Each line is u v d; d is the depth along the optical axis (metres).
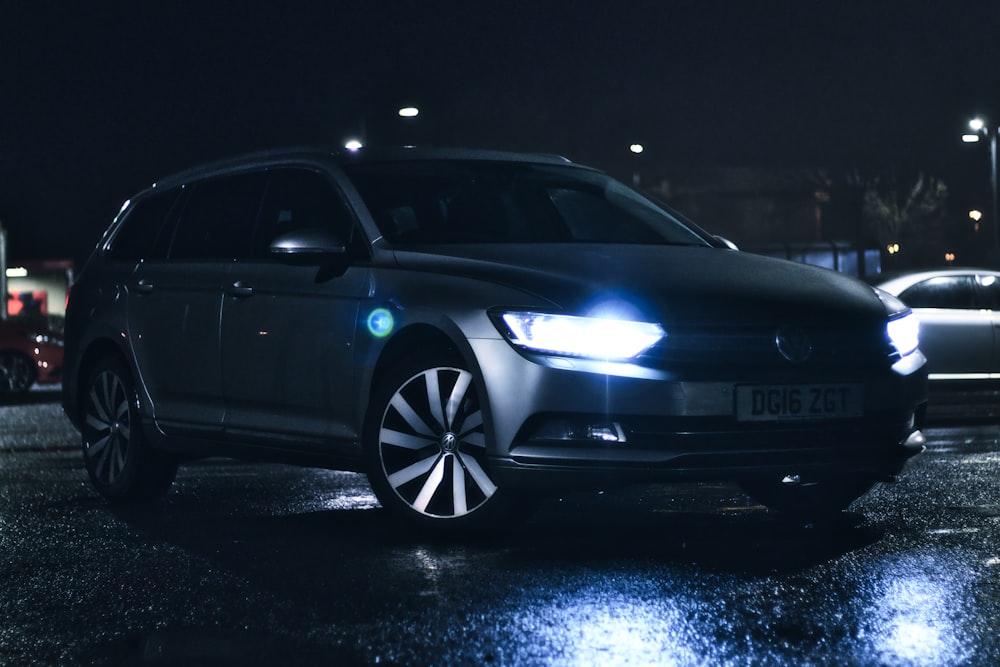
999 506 6.86
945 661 3.85
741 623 4.34
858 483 6.34
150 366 7.55
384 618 4.48
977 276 14.70
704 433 5.54
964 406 16.75
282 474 9.05
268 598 4.85
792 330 5.72
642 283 5.77
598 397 5.52
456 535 6.00
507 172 7.22
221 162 7.82
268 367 6.74
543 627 4.32
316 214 6.88
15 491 8.33
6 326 22.86
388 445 6.07
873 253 51.47
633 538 6.01
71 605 4.83
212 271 7.23
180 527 6.66
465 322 5.79
